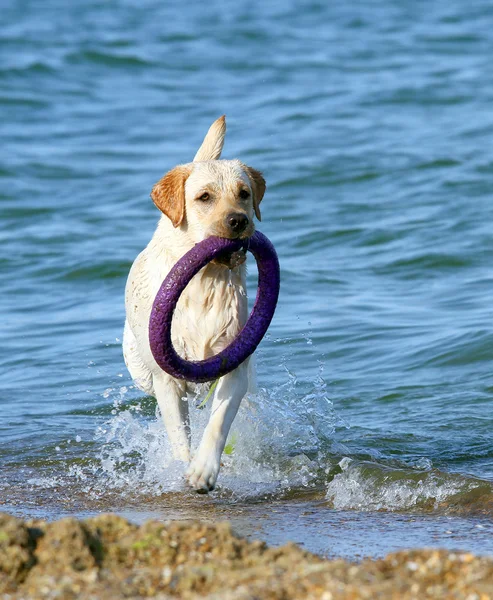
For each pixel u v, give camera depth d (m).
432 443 8.88
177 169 7.79
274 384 10.66
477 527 6.64
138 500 7.76
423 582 4.68
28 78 29.77
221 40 35.16
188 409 8.35
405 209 18.05
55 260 16.25
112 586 4.87
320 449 8.76
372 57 31.78
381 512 7.21
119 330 12.99
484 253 15.31
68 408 10.39
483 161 20.52
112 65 31.83
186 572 4.95
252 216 7.93
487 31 34.41
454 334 11.83
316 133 23.66
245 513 7.31
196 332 7.85
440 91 26.95
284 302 13.73
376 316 12.95
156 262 7.93
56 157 23.20
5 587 4.96
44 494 7.91
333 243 16.58
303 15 39.06
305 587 4.67
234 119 25.70
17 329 13.24
